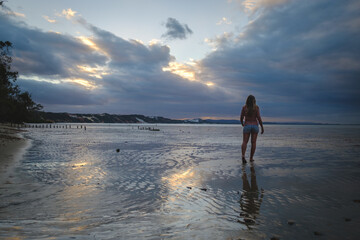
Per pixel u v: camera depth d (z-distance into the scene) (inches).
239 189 203.3
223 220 130.2
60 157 403.9
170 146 650.2
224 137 1237.1
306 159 382.9
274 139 982.4
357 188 204.1
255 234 110.5
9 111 1877.5
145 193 190.1
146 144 720.3
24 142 727.7
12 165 316.2
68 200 168.1
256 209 150.6
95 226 117.2
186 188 207.2
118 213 141.1
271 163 345.4
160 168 306.8
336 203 162.9
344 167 306.0
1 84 1444.4
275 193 189.6
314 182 226.8
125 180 237.9
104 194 185.9
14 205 153.4
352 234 111.7
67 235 102.9
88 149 550.9
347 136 1240.2
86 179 240.2
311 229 117.6
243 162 352.5
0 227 110.3
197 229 115.7
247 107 367.6
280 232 113.7
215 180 238.8
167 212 144.0
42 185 212.2
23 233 103.0
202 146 652.7
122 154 458.6
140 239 100.6
